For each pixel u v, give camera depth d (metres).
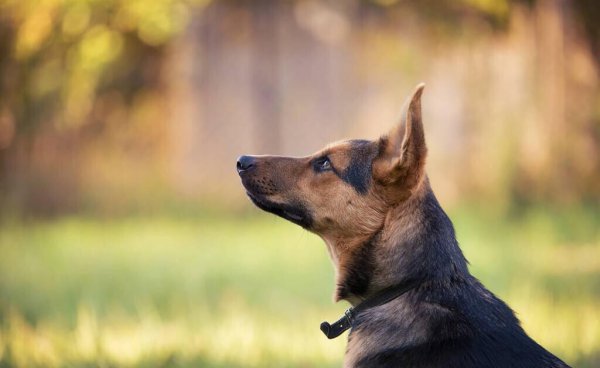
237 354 7.44
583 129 15.52
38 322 8.43
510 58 16.25
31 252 12.11
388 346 4.59
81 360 7.17
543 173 15.49
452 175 16.55
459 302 4.59
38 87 15.71
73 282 10.21
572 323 7.80
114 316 8.74
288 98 17.80
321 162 5.31
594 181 15.36
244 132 17.81
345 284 5.09
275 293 9.70
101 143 17.92
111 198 16.94
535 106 15.76
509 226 13.48
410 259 4.82
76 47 15.69
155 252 12.23
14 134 16.33
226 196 17.28
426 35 17.06
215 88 17.84
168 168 17.89
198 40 17.80
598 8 15.22
